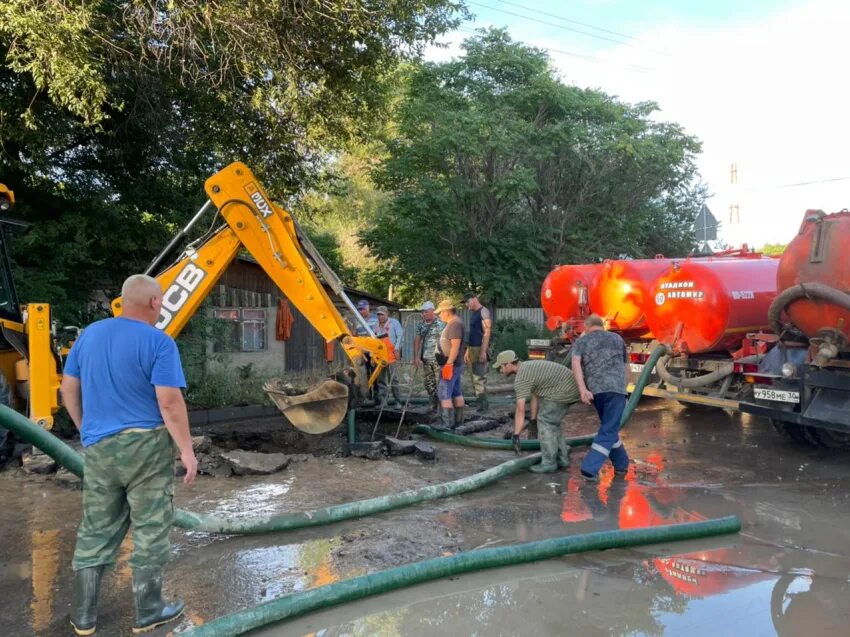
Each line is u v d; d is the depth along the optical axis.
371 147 23.55
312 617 3.82
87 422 3.63
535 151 21.78
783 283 7.81
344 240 33.16
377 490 6.33
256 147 14.41
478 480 6.46
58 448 4.91
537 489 6.52
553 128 21.92
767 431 9.45
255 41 11.30
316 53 12.39
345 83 13.27
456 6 13.17
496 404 12.02
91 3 9.60
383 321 11.76
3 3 9.05
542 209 23.70
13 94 10.84
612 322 11.18
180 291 7.36
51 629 3.70
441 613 3.87
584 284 12.03
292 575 4.42
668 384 9.83
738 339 9.21
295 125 14.36
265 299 15.88
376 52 12.95
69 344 8.48
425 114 20.92
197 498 6.03
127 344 3.60
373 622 3.77
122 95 12.25
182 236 7.45
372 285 24.89
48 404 7.09
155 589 3.70
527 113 23.06
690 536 5.06
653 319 9.93
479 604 3.99
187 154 14.22
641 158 22.42
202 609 3.93
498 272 22.00
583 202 23.84
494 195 21.84
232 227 7.32
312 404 7.27
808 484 6.69
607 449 6.79
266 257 7.38
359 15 11.68
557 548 4.68
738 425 9.94
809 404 7.51
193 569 4.50
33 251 11.80
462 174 22.03
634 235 24.89
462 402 9.41
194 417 10.32
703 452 8.16
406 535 5.09
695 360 9.59
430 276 22.77
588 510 5.82
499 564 4.51
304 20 11.59
